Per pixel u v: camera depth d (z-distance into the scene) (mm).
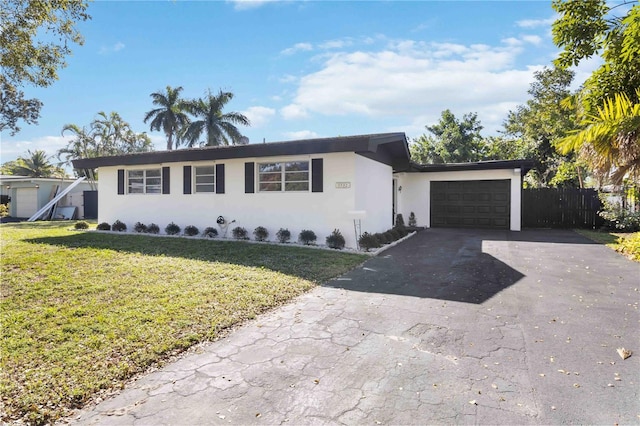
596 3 7500
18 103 18125
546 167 21156
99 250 8383
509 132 25734
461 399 2812
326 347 3746
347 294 5594
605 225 13516
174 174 12125
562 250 9281
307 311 4832
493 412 2643
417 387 2986
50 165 40031
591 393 2873
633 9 6461
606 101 7605
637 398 2795
